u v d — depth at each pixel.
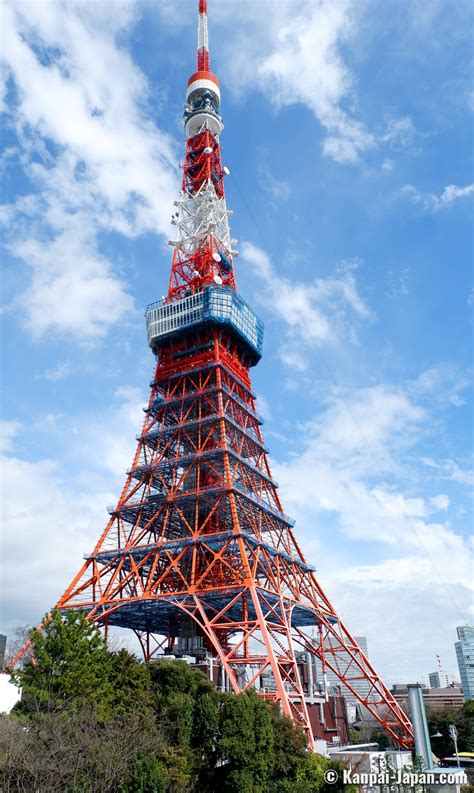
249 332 138.50
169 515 109.94
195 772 56.88
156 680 68.00
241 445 119.69
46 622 68.75
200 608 86.81
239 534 93.31
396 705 105.88
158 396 128.12
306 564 117.56
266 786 58.78
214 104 167.38
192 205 154.88
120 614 104.44
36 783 43.88
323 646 111.88
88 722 52.09
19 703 59.66
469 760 113.81
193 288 136.88
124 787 47.00
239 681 98.75
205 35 176.00
